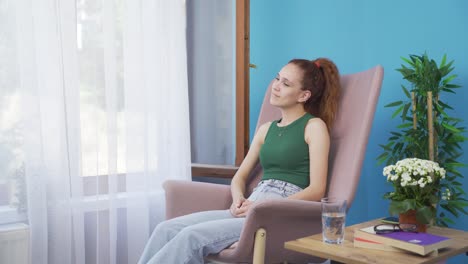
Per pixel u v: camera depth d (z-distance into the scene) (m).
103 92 2.41
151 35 2.57
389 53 2.47
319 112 2.08
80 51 2.37
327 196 1.89
